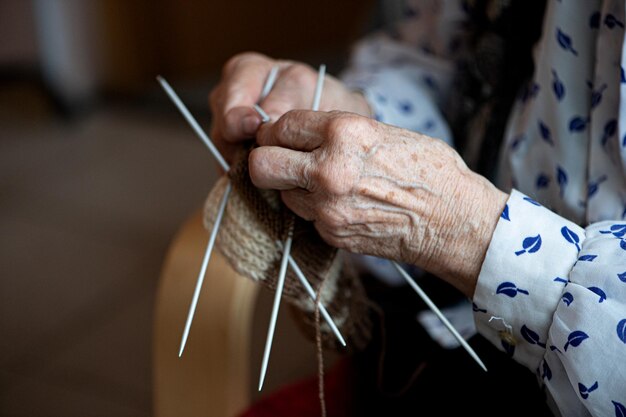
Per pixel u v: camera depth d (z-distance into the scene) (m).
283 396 0.83
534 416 0.67
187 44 3.20
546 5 0.72
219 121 0.70
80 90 2.83
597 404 0.53
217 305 0.81
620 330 0.52
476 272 0.58
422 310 0.82
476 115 0.82
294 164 0.55
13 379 1.58
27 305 1.81
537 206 0.58
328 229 0.58
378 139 0.55
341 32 3.27
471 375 0.70
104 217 2.18
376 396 0.76
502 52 0.76
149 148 2.62
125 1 2.98
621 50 0.61
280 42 3.27
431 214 0.57
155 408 0.87
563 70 0.66
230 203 0.62
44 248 2.04
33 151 2.61
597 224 0.59
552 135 0.69
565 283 0.55
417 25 0.97
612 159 0.64
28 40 2.82
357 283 0.73
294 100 0.70
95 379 1.58
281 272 0.58
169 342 0.84
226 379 0.82
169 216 2.19
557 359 0.56
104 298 1.83
